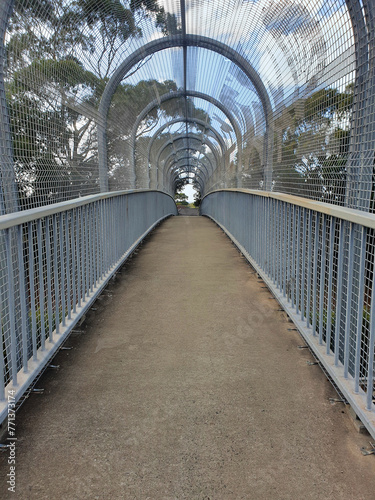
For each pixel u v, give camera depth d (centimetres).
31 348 319
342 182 283
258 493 178
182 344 331
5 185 286
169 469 192
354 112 267
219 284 509
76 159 471
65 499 175
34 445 208
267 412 237
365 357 262
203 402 247
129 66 664
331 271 268
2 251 270
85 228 406
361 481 184
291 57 420
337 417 231
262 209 520
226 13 579
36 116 347
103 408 241
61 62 411
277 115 498
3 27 286
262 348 323
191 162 2706
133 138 912
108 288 492
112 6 490
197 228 1202
